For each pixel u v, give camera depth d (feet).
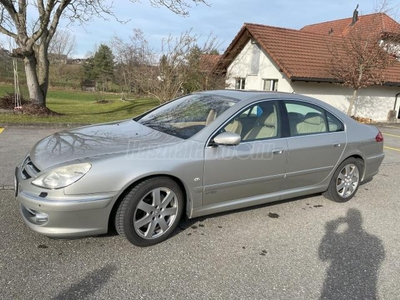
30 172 8.78
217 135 10.07
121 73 87.92
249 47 54.85
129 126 11.82
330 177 13.24
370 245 10.26
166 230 9.71
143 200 9.18
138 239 9.17
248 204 11.30
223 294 7.58
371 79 43.91
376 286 8.21
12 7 33.71
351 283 8.28
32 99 37.14
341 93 49.73
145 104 67.87
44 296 7.11
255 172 10.89
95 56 129.59
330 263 9.12
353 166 13.89
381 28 49.85
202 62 47.39
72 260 8.48
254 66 53.93
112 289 7.48
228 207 10.82
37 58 39.91
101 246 9.23
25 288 7.32
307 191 12.73
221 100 11.72
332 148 12.79
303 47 50.75
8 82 79.10
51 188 8.12
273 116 11.53
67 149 9.28
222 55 55.67
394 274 8.77
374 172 14.96
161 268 8.42
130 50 62.23
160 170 9.01
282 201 13.52
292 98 12.25
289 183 12.00
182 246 9.56
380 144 14.83
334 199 13.65
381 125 47.67
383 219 12.33
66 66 131.34
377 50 42.80
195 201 9.96
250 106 11.09
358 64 43.57
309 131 12.41
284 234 10.68
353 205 13.62
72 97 99.45
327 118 13.11
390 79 50.24
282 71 45.55
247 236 10.39
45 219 8.29
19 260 8.32
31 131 27.37
